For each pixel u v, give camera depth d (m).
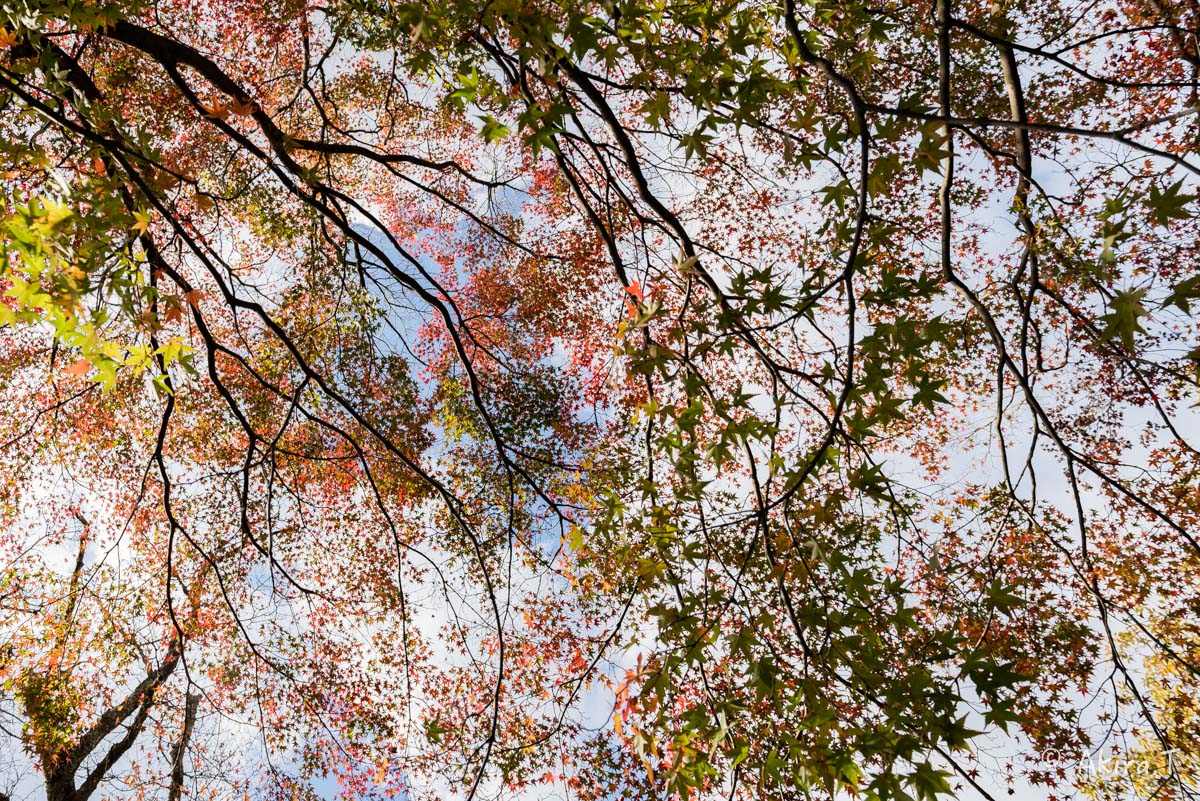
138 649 8.02
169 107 8.56
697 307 3.23
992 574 4.43
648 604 3.44
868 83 7.33
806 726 2.37
